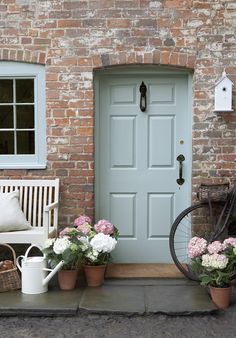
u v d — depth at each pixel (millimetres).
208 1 4832
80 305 3938
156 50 4852
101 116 5102
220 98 4746
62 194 4988
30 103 5047
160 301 4051
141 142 5109
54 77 4914
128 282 4570
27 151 5094
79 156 4961
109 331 3629
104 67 4898
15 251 5020
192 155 4934
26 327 3709
